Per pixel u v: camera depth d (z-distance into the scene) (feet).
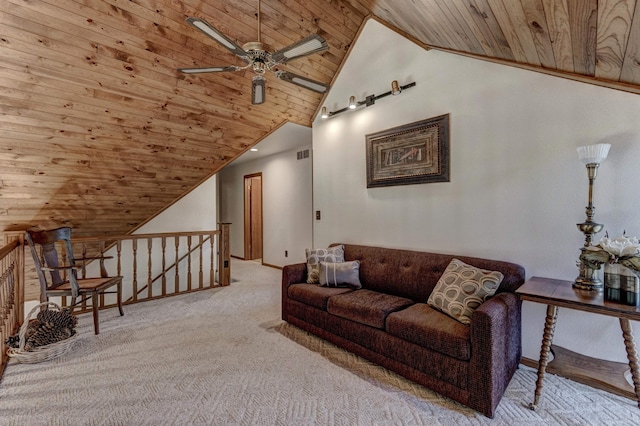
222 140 12.41
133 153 10.81
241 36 9.51
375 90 10.99
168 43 8.60
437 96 9.20
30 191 10.09
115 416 5.72
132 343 8.83
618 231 6.31
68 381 6.87
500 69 7.89
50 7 6.82
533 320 7.39
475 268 7.32
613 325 6.41
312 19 10.06
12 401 6.15
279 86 11.62
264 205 21.36
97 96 8.70
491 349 5.54
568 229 6.92
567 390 6.42
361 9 10.46
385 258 9.68
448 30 7.29
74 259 10.71
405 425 5.47
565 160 6.94
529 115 7.44
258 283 16.08
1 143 8.38
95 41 7.72
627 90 6.11
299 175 18.35
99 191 11.50
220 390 6.54
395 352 6.95
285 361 7.77
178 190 13.70
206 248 16.21
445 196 9.03
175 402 6.14
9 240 10.10
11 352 7.59
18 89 7.66
